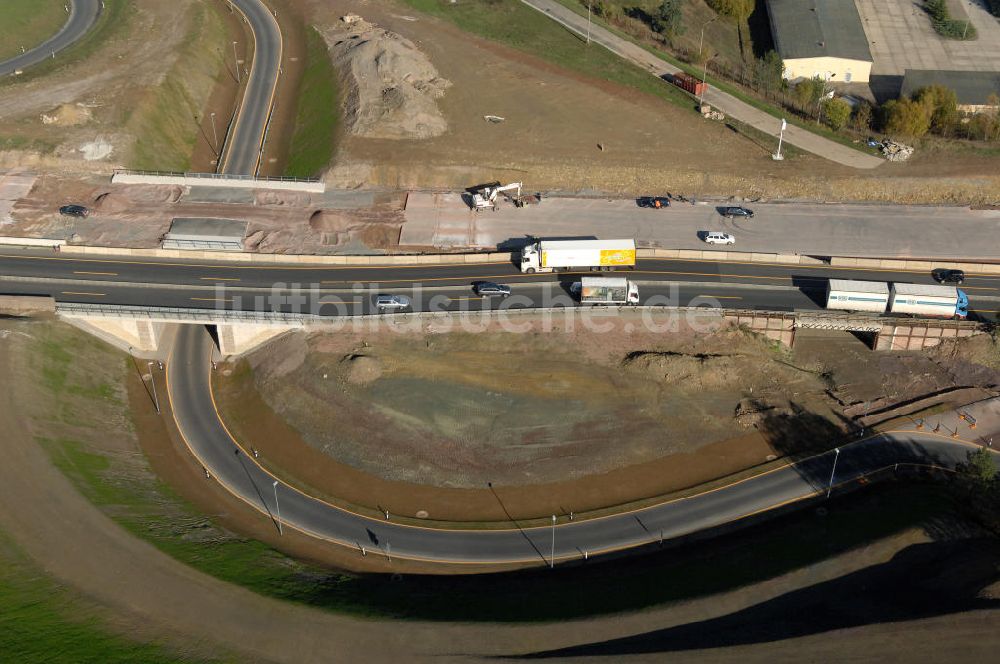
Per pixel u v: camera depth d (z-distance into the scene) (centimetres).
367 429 10719
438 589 8919
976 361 11625
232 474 10238
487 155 14712
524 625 8406
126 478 9850
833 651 8050
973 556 9044
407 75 16175
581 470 10381
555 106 16038
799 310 11831
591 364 11462
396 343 11481
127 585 8381
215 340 11950
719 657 8012
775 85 17212
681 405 11131
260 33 18150
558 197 14125
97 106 14912
